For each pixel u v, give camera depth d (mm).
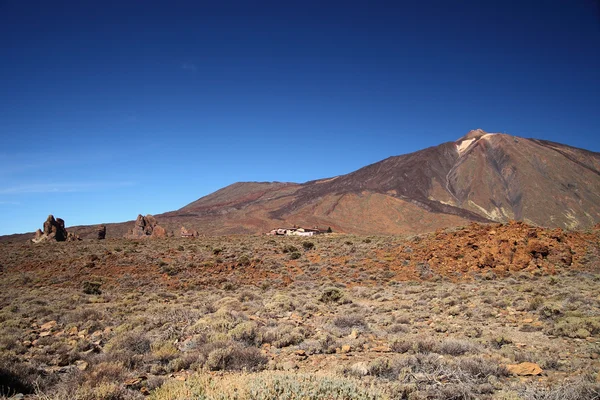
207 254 42594
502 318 14922
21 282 32281
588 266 27000
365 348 11227
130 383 7773
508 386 7469
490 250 30484
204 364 9156
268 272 34656
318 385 6090
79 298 23766
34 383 7867
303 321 15828
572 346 10633
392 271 31422
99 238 75562
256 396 5664
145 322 14875
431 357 9195
